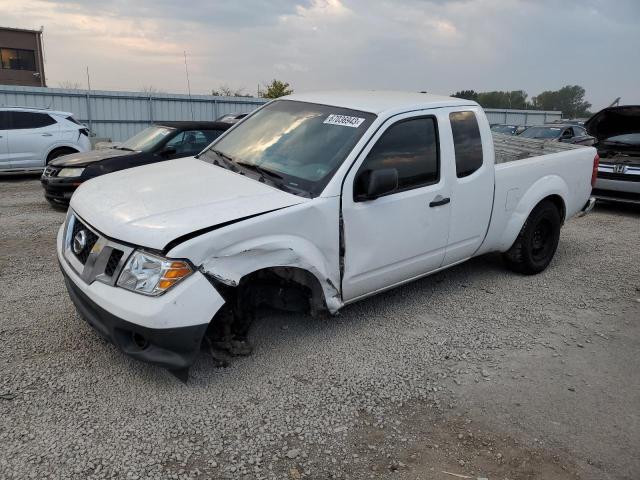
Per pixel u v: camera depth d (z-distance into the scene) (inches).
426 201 168.1
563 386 142.5
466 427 124.1
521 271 224.1
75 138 518.0
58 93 939.3
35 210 347.6
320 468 109.0
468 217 185.3
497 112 1625.2
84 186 160.1
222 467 108.0
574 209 239.9
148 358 123.8
